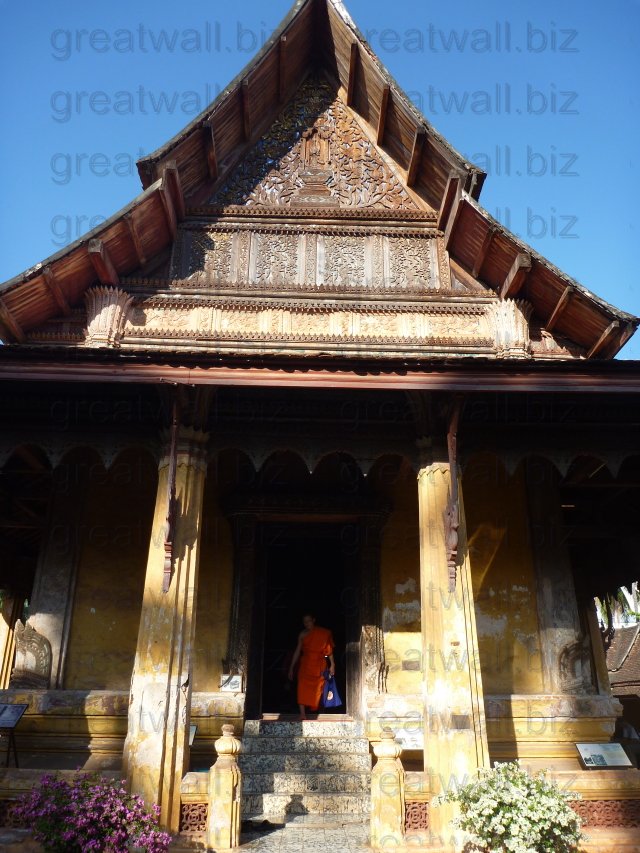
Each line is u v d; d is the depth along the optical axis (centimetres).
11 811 616
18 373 664
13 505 1217
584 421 827
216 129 1077
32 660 879
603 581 1373
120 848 595
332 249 1102
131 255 1030
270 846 679
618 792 695
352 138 1193
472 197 1030
